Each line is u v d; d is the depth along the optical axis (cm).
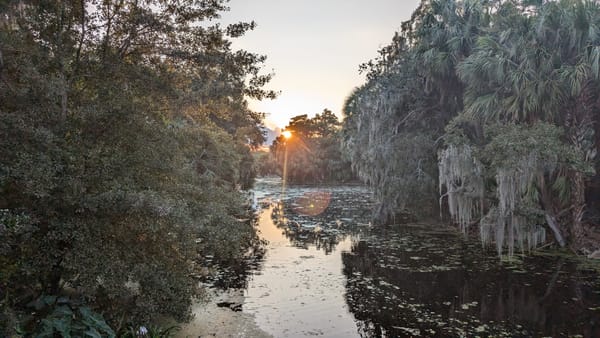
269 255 1320
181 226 512
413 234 1670
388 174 1906
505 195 1188
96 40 651
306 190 4116
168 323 715
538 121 1237
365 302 866
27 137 461
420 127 1956
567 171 1311
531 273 1065
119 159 531
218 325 736
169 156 618
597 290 925
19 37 543
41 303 511
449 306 838
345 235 1680
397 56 2111
